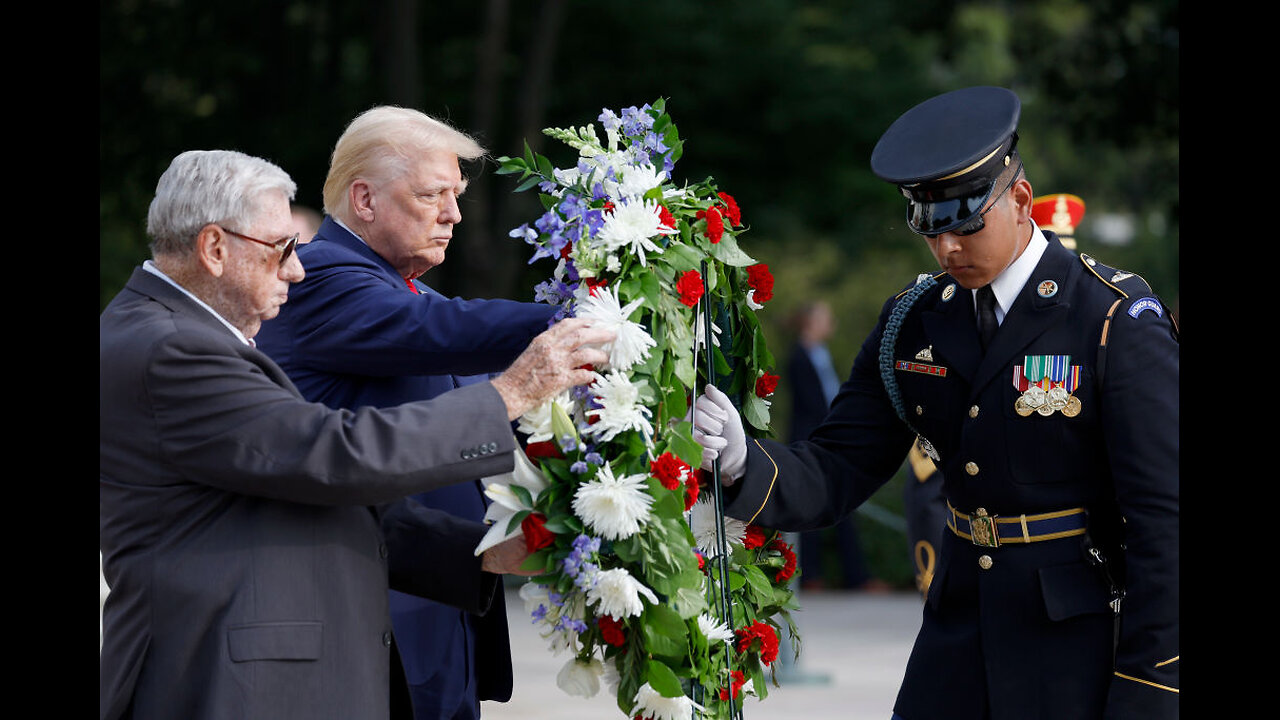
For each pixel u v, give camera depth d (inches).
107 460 170.6
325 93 805.2
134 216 803.4
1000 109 187.2
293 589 169.0
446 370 201.5
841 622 561.6
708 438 194.5
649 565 177.8
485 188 744.3
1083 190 1235.2
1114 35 691.4
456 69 811.4
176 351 167.8
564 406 181.5
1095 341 184.4
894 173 186.1
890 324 204.1
